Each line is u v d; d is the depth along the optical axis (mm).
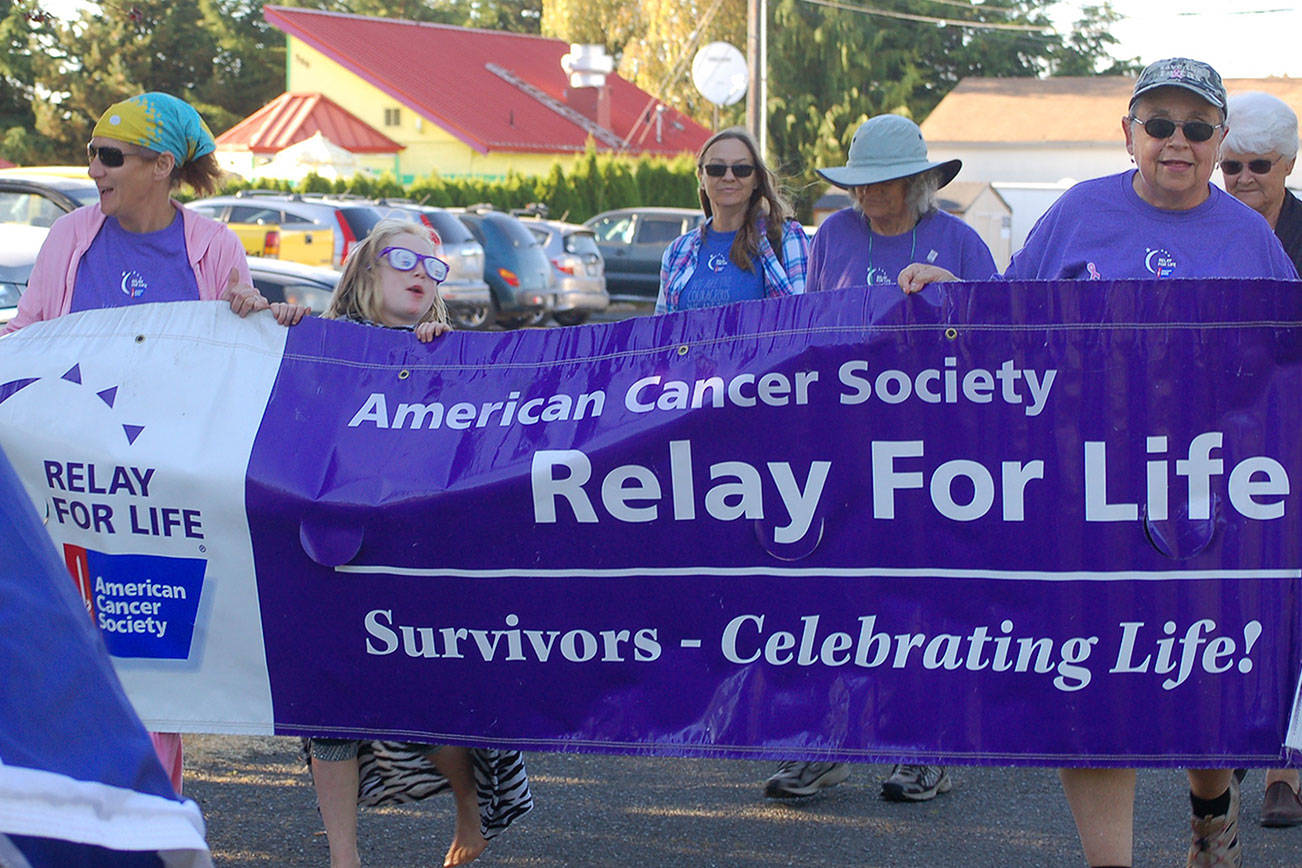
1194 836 3820
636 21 62000
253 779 5059
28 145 46719
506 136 40875
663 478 3428
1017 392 3324
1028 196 30984
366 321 3994
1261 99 4684
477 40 46625
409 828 4633
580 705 3506
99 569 3670
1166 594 3320
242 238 18375
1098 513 3320
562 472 3441
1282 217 4824
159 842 1938
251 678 3627
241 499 3568
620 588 3461
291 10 42719
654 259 25219
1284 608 3312
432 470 3510
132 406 3688
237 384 3684
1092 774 3445
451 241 19516
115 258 4074
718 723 3445
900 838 4590
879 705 3398
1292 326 3273
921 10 53156
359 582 3543
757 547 3412
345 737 3609
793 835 4605
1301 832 4688
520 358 3602
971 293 3320
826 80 50094
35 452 3672
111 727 1980
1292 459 3293
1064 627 3344
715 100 28500
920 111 51625
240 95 53125
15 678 1889
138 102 3994
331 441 3594
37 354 3758
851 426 3371
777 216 5164
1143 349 3297
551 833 4598
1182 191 3609
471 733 3553
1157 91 3551
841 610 3400
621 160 36312
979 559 3355
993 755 3369
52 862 1869
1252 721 3326
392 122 41531
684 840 4551
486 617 3508
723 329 3461
